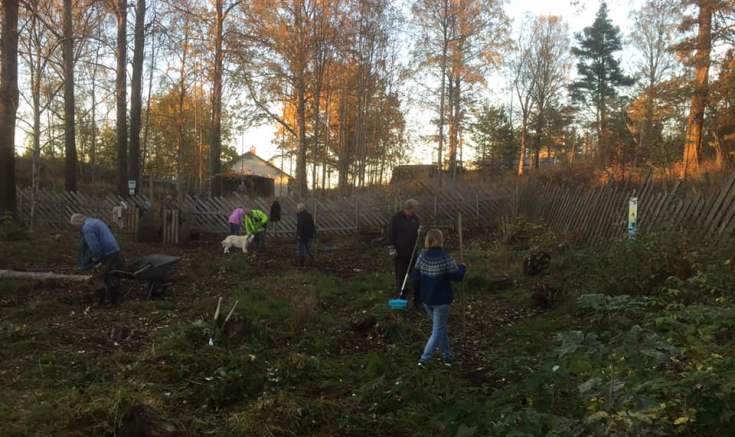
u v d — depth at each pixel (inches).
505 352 194.9
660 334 170.9
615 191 379.9
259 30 781.9
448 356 194.1
